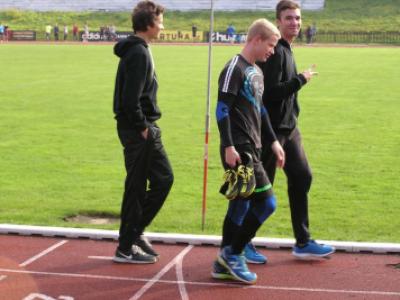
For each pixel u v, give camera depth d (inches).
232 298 246.1
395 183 440.5
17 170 476.1
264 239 304.2
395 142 579.5
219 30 2591.0
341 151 542.6
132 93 261.7
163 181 280.8
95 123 677.3
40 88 976.9
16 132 628.7
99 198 399.9
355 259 287.7
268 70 268.5
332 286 257.8
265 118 264.7
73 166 489.7
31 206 380.8
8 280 262.4
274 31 251.0
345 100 845.2
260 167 253.4
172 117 709.9
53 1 2962.6
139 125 265.4
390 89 960.9
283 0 275.4
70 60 1523.1
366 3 2723.9
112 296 247.8
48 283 259.3
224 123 246.8
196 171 471.5
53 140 589.6
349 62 1461.6
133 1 2933.1
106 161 507.2
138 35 268.1
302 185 282.4
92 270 273.0
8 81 1072.2
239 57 253.4
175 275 268.1
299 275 269.1
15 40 2578.7
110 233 311.3
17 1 2974.9
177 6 2881.4
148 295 248.5
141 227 282.0
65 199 397.1
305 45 2241.6
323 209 378.0
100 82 1055.6
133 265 278.5
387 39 2380.7
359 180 448.1
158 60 1509.6
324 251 283.7
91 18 2827.3
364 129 642.8
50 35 2637.8
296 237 286.7
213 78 1112.8
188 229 334.0
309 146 562.6
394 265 280.2
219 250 293.7
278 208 376.5
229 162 246.5
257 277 266.7
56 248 299.7
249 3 2827.3
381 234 331.3
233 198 246.5
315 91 941.8
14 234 318.3
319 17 2632.9
